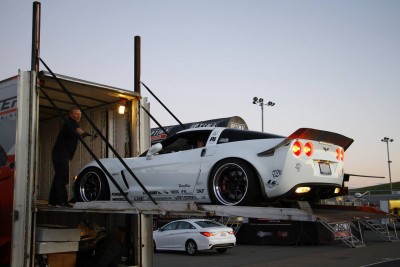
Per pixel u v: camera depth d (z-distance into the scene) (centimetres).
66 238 617
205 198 581
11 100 627
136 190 667
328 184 566
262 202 554
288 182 524
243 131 589
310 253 1437
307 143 546
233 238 1586
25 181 583
